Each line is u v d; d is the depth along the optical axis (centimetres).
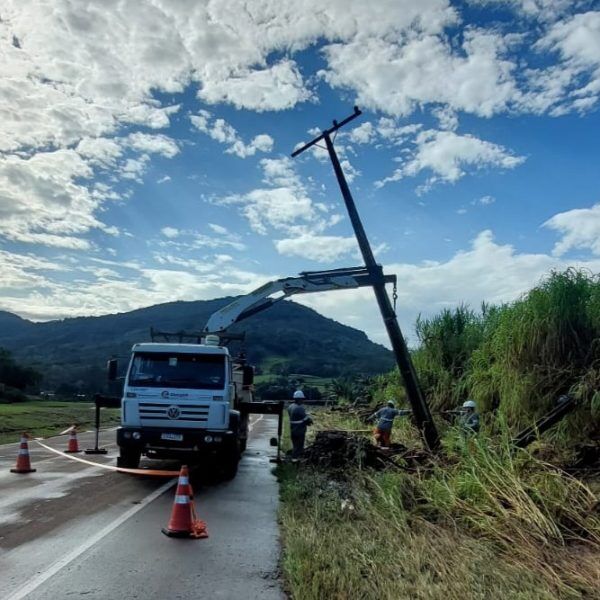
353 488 1020
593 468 966
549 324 1286
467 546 683
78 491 1066
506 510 771
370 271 1678
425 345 2039
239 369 1603
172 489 1125
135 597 549
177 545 729
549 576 595
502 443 928
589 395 1109
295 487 1061
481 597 521
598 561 639
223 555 692
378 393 2602
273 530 819
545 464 872
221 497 1070
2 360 6400
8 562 645
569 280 1348
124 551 695
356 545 679
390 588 541
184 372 1316
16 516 857
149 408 1284
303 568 597
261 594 566
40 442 1981
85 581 588
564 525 757
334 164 1741
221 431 1276
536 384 1252
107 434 2402
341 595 527
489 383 1488
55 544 717
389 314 1641
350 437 1327
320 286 1692
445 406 1803
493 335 1548
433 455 1184
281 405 1605
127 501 994
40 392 6619
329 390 4388
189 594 561
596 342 1256
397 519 786
